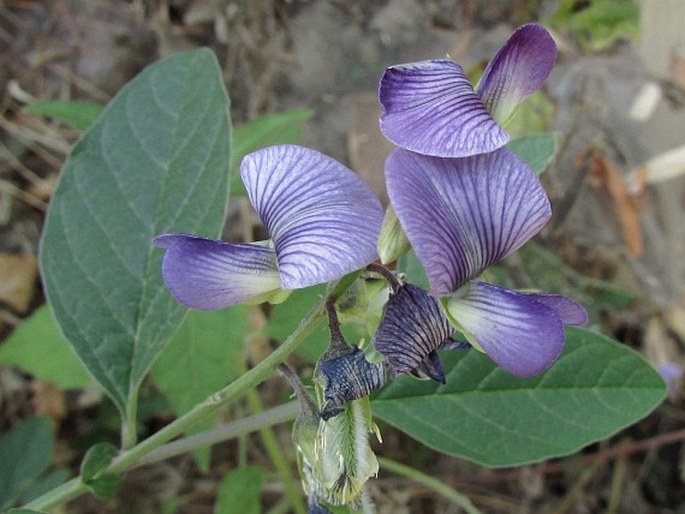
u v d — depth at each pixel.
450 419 0.11
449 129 0.07
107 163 0.11
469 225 0.07
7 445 0.16
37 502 0.10
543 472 0.19
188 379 0.13
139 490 0.17
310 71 0.19
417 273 0.11
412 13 0.20
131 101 0.11
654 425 0.20
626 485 0.20
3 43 0.18
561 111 0.21
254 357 0.17
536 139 0.12
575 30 0.22
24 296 0.17
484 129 0.07
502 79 0.08
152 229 0.11
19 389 0.17
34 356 0.14
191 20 0.19
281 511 0.16
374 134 0.19
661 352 0.21
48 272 0.11
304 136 0.19
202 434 0.10
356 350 0.08
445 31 0.20
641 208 0.21
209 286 0.08
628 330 0.21
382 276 0.08
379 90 0.07
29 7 0.18
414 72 0.07
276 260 0.08
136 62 0.19
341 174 0.08
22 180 0.18
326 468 0.08
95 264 0.11
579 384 0.11
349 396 0.08
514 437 0.11
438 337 0.08
